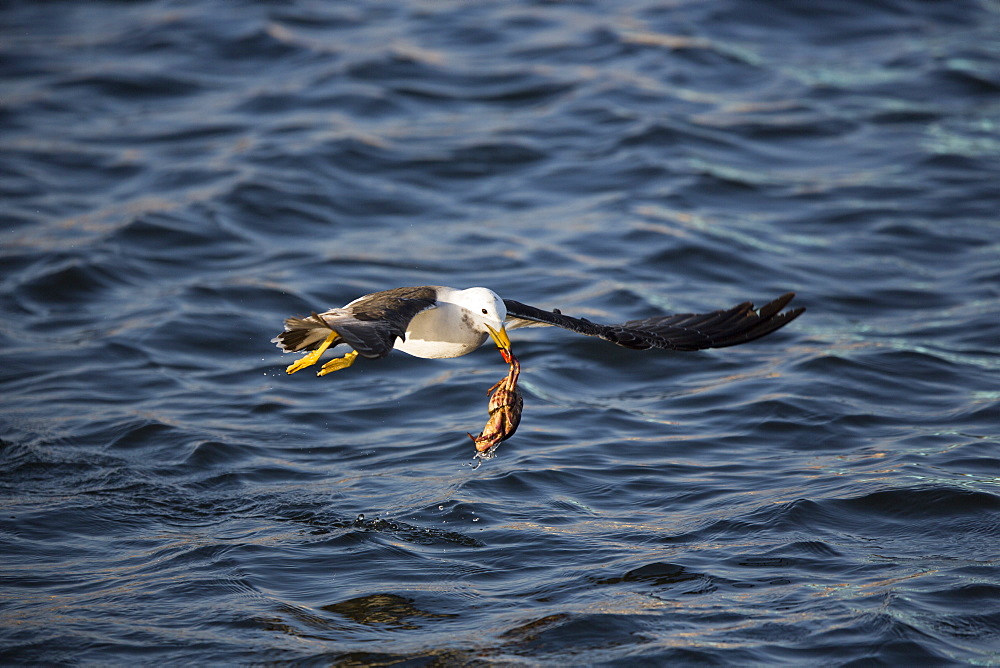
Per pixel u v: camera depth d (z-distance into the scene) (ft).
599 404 49.73
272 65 97.76
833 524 38.55
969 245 67.26
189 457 44.60
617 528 38.70
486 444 35.01
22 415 48.03
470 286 61.62
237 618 33.47
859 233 68.90
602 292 60.34
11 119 87.04
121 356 54.29
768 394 49.57
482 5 110.32
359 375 53.16
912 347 54.39
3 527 39.22
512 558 36.91
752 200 73.61
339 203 73.05
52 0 118.01
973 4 109.60
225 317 58.34
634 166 77.41
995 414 47.09
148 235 67.67
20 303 59.88
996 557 36.27
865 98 89.45
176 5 112.78
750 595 34.27
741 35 101.76
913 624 32.32
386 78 93.04
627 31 101.19
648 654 31.24
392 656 31.48
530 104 88.89
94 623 33.24
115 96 92.17
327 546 37.88
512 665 30.99
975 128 84.23
